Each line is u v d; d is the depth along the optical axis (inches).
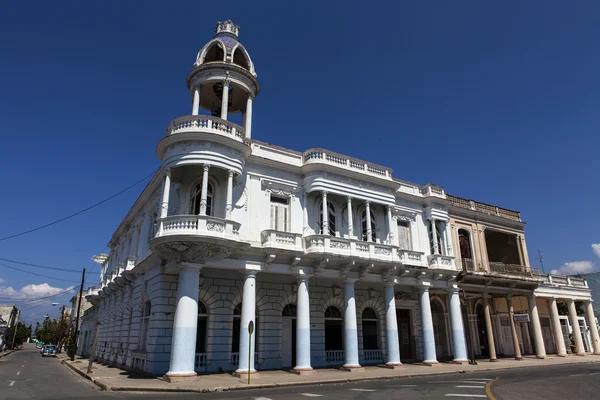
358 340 981.8
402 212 1078.4
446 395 482.9
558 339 1316.4
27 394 558.9
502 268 1251.2
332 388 587.5
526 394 497.0
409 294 1088.8
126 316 1018.7
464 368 898.7
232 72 934.4
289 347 879.7
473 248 1214.9
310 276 839.7
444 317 1168.2
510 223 1349.7
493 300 1315.2
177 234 674.8
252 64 998.4
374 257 895.7
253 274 783.1
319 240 837.2
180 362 651.5
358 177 940.0
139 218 1133.1
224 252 722.8
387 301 943.0
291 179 893.8
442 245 1119.0
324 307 939.3
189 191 806.5
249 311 756.6
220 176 805.9
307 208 901.2
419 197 1112.8
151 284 837.8
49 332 3016.7
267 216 844.0
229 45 979.9
